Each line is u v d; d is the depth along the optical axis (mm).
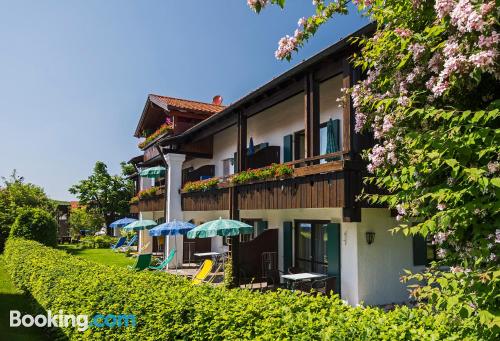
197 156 17406
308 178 8812
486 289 2543
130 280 5949
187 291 4898
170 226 13844
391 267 9234
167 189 16906
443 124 3197
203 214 18578
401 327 3049
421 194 3318
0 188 27422
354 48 7527
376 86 4523
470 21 2680
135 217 33406
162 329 4098
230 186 12289
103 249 27406
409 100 3562
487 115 2781
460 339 2797
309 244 11414
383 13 4133
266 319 3439
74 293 5965
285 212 12531
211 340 3543
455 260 3395
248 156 13211
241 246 11781
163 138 17719
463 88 3252
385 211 9289
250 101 11273
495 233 2785
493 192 2660
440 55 3354
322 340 2930
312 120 8711
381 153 3941
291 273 10719
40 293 7855
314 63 8375
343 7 4480
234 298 4312
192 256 18516
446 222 2768
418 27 3752
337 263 9430
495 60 2775
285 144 12445
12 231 19188
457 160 2924
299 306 4004
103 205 38750
